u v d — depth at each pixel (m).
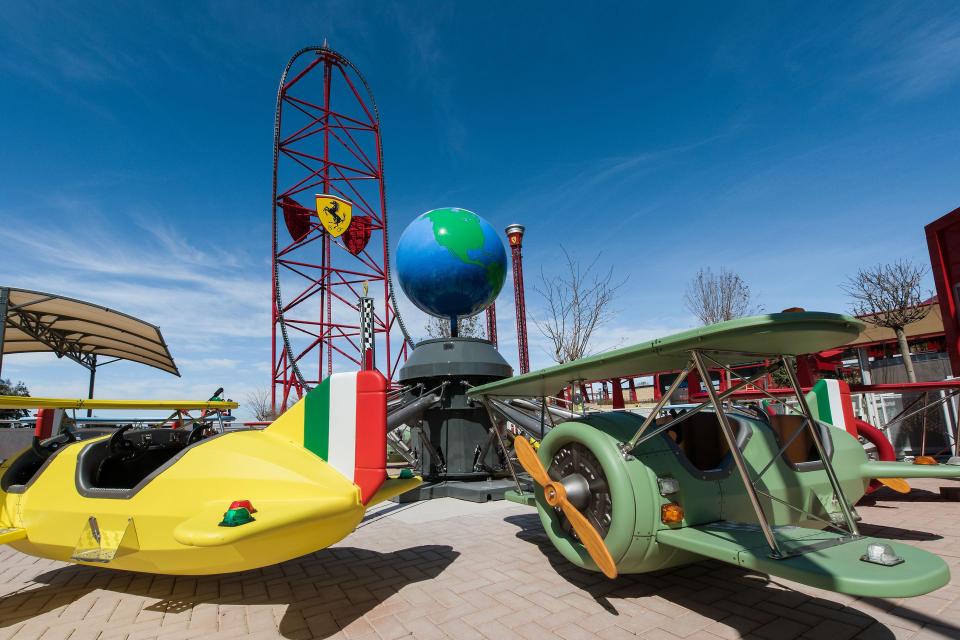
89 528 3.83
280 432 4.26
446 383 9.04
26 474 4.71
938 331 18.03
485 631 3.39
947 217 9.12
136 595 4.28
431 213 9.56
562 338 15.72
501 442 5.81
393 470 11.45
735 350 3.27
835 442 4.93
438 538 5.95
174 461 3.84
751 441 4.29
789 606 3.63
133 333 13.72
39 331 13.39
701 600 3.79
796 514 4.33
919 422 10.08
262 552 3.31
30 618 3.84
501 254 9.61
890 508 6.91
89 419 6.90
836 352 18.23
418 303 9.72
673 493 3.60
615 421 4.05
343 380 3.93
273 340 16.91
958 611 3.47
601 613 3.61
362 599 4.04
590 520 3.85
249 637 3.41
